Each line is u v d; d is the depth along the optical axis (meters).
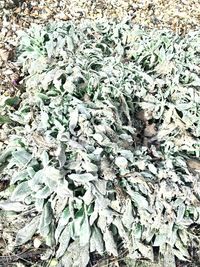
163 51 0.75
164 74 0.73
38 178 0.57
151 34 0.79
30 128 0.62
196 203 0.60
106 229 0.57
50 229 0.57
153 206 0.59
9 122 0.67
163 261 0.58
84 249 0.56
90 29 0.79
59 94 0.66
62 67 0.69
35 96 0.65
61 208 0.57
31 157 0.60
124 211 0.58
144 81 0.71
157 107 0.68
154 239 0.60
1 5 0.80
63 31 0.76
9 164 0.61
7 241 0.58
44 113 0.62
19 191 0.58
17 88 0.71
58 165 0.58
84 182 0.56
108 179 0.58
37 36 0.74
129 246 0.58
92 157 0.58
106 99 0.65
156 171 0.61
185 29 0.88
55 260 0.56
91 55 0.72
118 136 0.62
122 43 0.78
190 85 0.71
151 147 0.65
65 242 0.56
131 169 0.60
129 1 0.90
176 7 0.92
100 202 0.55
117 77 0.69
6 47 0.75
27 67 0.72
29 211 0.59
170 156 0.64
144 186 0.59
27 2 0.84
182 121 0.67
